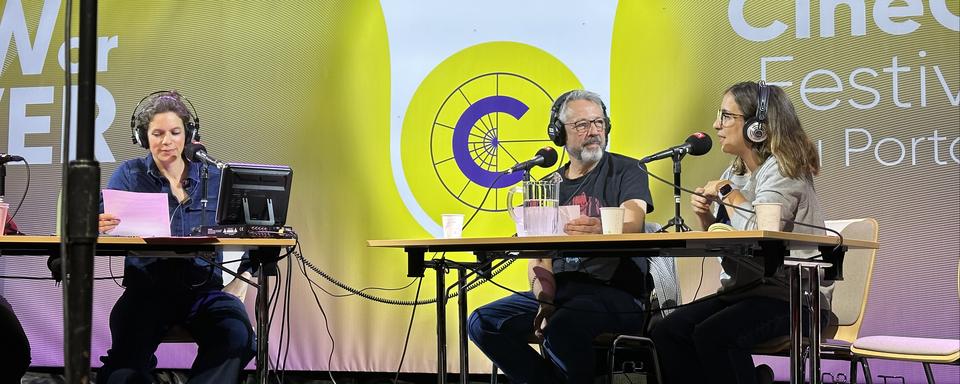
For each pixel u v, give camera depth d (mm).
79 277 1804
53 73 6828
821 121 6020
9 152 6852
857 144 5965
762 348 4234
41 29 6867
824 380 5906
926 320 5816
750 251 3660
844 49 6016
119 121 6820
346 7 6621
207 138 6723
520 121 6387
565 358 4523
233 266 5426
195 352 6660
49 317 6770
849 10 6016
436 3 6516
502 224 6340
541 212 3914
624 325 4570
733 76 6152
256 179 4246
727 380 4090
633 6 6297
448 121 6461
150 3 6844
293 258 6520
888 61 5949
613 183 5117
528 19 6414
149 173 5242
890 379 5805
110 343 6633
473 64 6461
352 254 6508
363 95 6578
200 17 6785
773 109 4840
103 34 6883
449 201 6430
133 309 4527
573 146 5191
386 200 6504
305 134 6629
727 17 6168
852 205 5957
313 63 6645
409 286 6430
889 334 5863
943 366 5754
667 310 4930
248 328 4559
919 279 5840
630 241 3512
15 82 6871
